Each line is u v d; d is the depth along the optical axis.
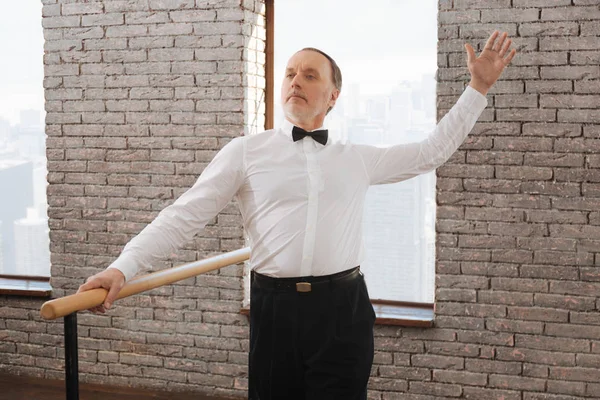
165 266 3.94
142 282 1.85
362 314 1.95
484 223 3.43
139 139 3.94
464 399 3.54
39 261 4.38
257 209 1.93
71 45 4.00
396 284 3.78
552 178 3.33
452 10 3.38
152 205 3.95
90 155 4.03
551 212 3.35
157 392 4.00
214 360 3.92
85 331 4.11
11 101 4.30
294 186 1.89
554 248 3.36
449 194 3.46
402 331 3.59
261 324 1.93
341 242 1.92
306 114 1.92
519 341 3.44
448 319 3.52
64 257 4.12
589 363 3.36
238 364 3.88
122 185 3.99
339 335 1.90
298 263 1.88
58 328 4.18
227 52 3.74
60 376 4.21
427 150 2.07
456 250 3.48
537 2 3.28
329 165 1.93
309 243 1.87
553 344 3.40
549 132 3.32
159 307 3.98
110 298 1.69
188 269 2.07
